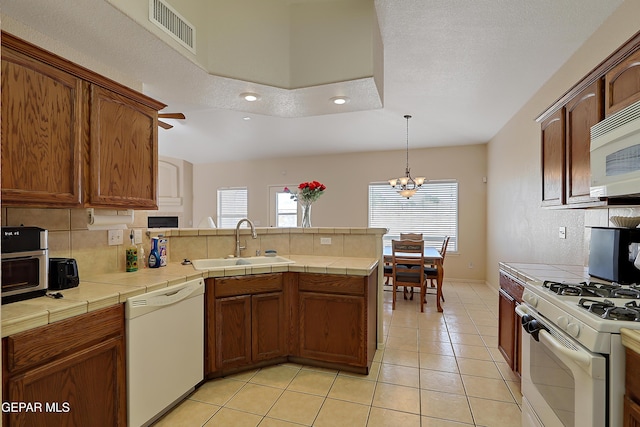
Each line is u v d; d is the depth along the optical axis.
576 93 1.92
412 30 2.43
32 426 1.27
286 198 6.98
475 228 5.82
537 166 3.50
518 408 2.05
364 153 6.46
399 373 2.49
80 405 1.46
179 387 2.03
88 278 2.03
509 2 2.10
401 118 4.65
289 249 3.25
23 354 1.24
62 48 1.86
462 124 4.77
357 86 2.32
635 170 1.31
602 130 1.54
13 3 1.49
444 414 1.99
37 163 1.51
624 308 1.21
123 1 1.58
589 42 2.48
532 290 1.71
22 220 1.75
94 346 1.52
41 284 1.55
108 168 1.88
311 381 2.36
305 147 6.27
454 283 5.78
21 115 1.45
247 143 6.14
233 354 2.41
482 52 2.72
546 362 1.50
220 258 2.95
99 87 1.82
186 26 2.00
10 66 1.41
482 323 3.66
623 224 1.98
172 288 1.95
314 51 2.32
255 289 2.47
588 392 1.12
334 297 2.47
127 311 1.69
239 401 2.12
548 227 3.26
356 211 6.50
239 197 7.34
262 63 2.33
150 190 2.20
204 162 7.41
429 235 6.10
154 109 2.24
